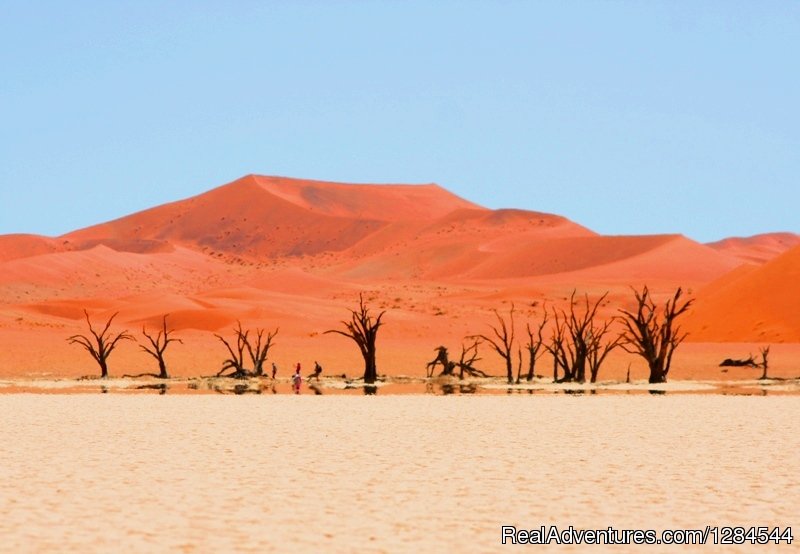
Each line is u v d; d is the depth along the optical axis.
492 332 186.00
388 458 33.53
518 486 27.28
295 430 43.81
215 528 21.33
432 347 149.62
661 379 95.19
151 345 140.25
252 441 38.94
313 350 137.00
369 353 97.44
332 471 30.19
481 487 27.08
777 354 137.12
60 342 137.25
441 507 24.00
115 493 25.80
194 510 23.42
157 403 61.62
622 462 32.44
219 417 50.94
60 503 24.23
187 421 48.28
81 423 46.69
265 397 69.12
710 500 25.12
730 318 176.75
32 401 62.47
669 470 30.52
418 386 90.88
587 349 104.06
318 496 25.48
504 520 22.41
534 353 102.94
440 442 38.72
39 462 31.97
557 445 37.69
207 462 32.22
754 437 40.69
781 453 35.00
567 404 62.06
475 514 23.11
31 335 145.12
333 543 19.92
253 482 27.86
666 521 22.41
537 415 52.69
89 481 27.86
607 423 47.56
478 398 68.62
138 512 23.11
